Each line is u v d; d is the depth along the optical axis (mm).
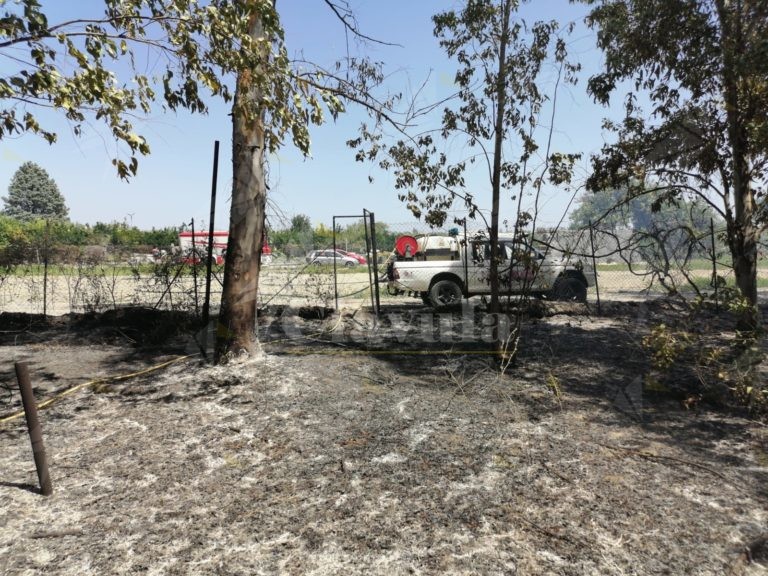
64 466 3361
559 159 5379
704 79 5438
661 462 3318
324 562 2299
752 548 2354
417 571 2227
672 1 5180
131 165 3518
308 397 4711
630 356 6199
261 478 3166
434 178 5867
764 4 4715
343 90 5645
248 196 5633
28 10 2934
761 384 4477
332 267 9703
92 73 3168
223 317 5816
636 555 2311
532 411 4340
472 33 5520
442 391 4922
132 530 2576
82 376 5648
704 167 5828
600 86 5945
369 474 3191
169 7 3604
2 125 3396
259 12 3742
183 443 3736
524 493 2914
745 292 5590
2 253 9289
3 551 2383
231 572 2227
